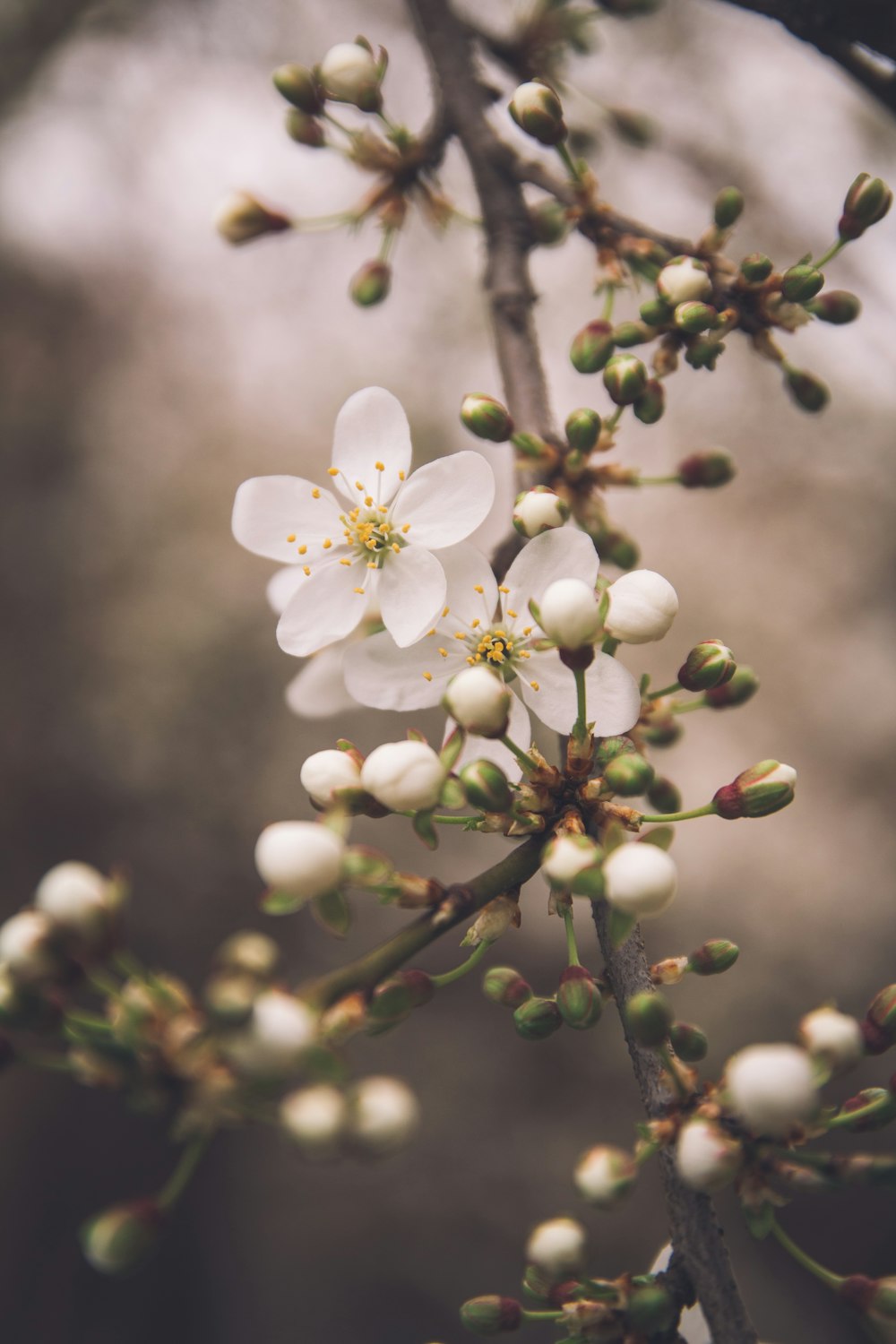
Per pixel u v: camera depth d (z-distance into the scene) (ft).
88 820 2.25
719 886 2.35
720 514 2.54
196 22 1.68
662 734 0.72
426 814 0.59
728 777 2.43
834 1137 2.02
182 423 2.43
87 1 1.51
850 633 2.51
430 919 0.58
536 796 0.61
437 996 2.35
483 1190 2.20
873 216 0.69
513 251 0.78
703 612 2.51
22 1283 2.01
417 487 0.68
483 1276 2.14
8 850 2.20
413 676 0.66
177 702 2.28
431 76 0.83
